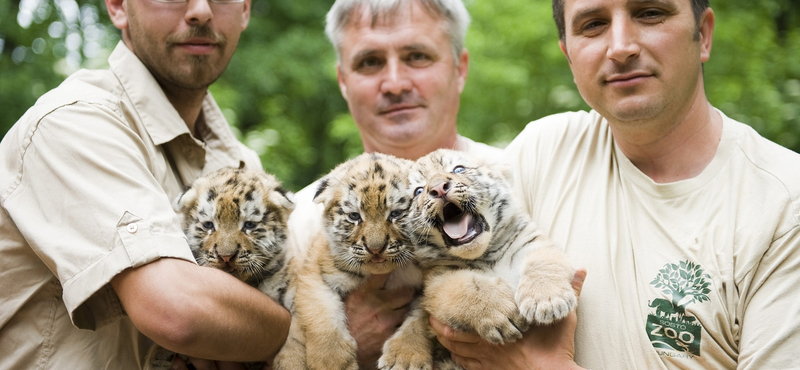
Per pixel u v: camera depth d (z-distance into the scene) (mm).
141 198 3666
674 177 3889
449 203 4387
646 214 3809
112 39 14336
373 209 4391
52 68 13281
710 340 3477
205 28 4648
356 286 4504
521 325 3789
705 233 3580
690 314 3516
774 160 3598
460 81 5832
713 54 11766
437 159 4551
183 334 3449
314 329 4246
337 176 4703
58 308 4023
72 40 14289
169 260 3588
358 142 12250
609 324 3707
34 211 3707
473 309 3816
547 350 3734
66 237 3580
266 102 15070
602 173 4051
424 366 4039
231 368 4367
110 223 3527
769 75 12219
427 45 5242
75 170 3668
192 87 4832
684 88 3705
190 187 4676
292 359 4191
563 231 4035
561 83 11898
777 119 11445
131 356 4238
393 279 4508
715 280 3492
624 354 3654
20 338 3984
